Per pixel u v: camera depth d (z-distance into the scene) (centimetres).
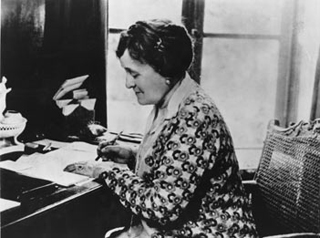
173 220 131
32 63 163
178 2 174
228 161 135
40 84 166
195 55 177
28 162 150
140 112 174
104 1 167
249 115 185
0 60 159
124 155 161
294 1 181
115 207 154
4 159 151
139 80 142
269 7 180
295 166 147
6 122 157
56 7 164
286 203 149
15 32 161
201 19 176
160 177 129
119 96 173
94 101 172
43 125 167
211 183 134
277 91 187
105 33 170
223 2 176
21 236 131
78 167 150
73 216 142
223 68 181
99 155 159
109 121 174
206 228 138
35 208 124
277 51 184
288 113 188
